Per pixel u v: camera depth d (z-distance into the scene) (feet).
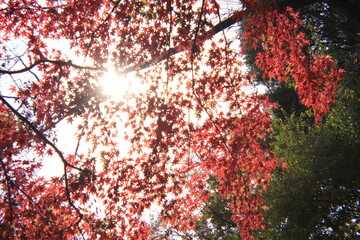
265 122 24.14
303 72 24.68
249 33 24.32
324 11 40.65
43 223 20.72
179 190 23.84
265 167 24.23
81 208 21.67
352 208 36.29
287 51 24.62
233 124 24.03
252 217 23.99
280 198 36.99
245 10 23.08
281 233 35.99
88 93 21.52
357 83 35.37
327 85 25.03
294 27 25.22
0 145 19.29
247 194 24.35
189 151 24.13
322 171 35.32
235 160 23.66
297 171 38.40
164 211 23.52
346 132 36.60
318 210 35.99
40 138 20.13
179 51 24.29
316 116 26.23
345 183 34.65
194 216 24.56
